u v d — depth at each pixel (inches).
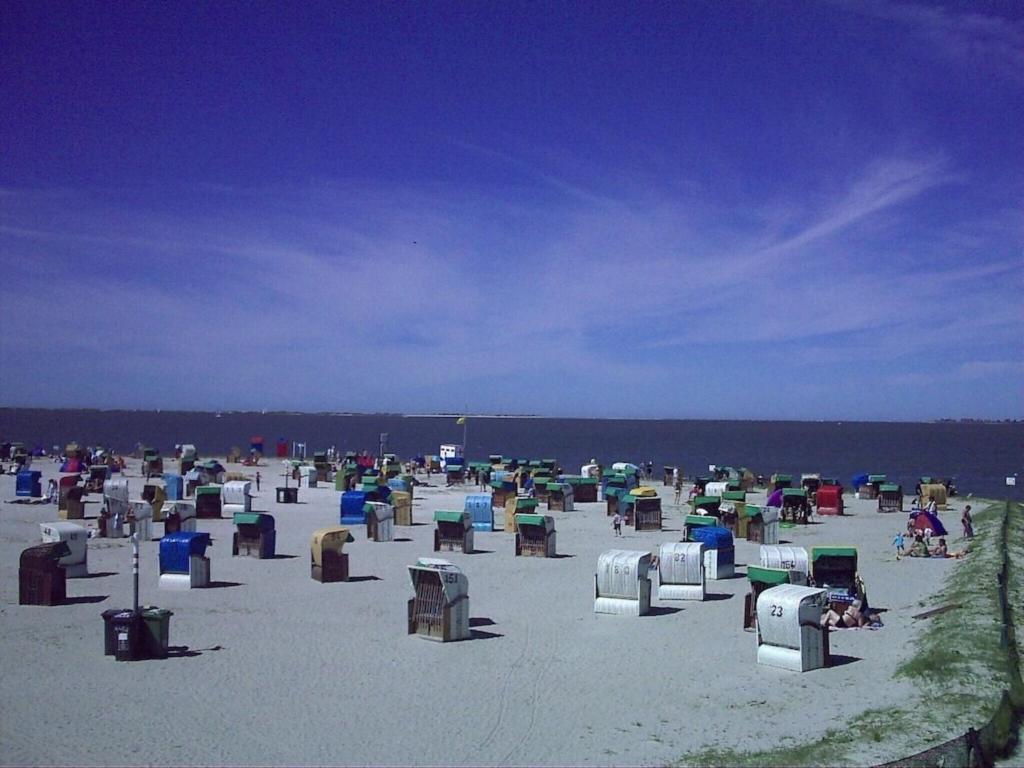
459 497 2564.0
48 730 658.2
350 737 649.6
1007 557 1314.0
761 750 605.9
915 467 5128.0
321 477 3058.6
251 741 639.1
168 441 7337.6
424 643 930.1
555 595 1198.3
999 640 819.4
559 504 2281.0
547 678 805.9
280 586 1239.5
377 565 1430.9
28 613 1052.5
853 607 992.9
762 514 1731.1
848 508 2432.3
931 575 1322.6
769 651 839.1
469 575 1352.1
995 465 5295.3
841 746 589.9
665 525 2007.9
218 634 963.3
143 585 1228.5
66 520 1904.5
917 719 633.6
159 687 769.6
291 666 839.7
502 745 631.8
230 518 2007.9
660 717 692.7
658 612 1088.8
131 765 590.2
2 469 3125.0
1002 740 577.9
